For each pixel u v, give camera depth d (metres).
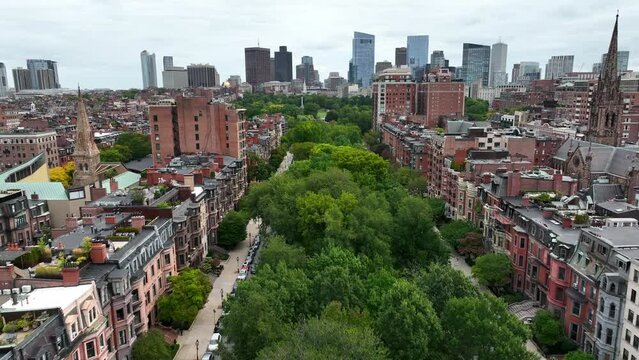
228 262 104.75
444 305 59.66
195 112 152.50
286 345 46.69
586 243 68.56
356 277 63.22
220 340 60.16
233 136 152.12
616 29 162.12
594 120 170.00
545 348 69.75
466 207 116.25
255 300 55.69
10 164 183.38
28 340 43.41
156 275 73.38
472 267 90.94
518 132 164.00
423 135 181.00
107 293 58.06
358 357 44.41
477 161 122.62
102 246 60.66
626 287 59.91
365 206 91.50
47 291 53.41
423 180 148.88
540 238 79.38
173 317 70.75
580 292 68.00
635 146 163.38
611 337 61.66
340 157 138.38
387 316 52.78
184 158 137.75
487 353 51.81
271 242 79.00
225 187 126.25
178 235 86.56
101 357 53.69
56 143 194.50
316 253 77.75
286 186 102.62
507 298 83.62
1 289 54.34
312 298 62.00
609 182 117.56
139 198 90.56
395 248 91.50
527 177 100.94
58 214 109.12
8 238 95.25
